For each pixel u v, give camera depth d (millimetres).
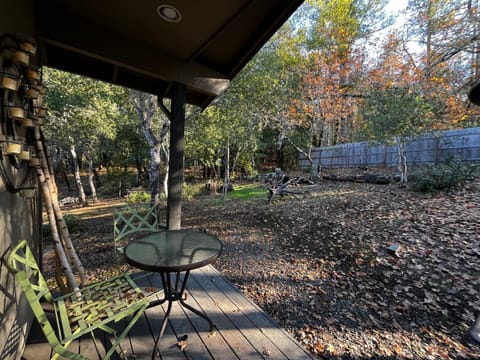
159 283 2346
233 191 9758
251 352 1543
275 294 2676
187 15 2164
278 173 8023
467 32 6301
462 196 4598
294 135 11586
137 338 1626
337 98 9508
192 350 1541
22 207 1642
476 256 2764
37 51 2102
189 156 9500
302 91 9375
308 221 4816
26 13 1748
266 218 5453
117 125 9344
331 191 7082
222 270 3316
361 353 1843
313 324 2182
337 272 3018
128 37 2402
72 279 1804
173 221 2826
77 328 1281
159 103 3383
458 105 6910
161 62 2617
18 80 1355
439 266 2732
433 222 3729
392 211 4469
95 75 2969
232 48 2707
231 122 7520
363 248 3398
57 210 1973
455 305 2211
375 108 6070
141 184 13734
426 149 7199
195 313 1727
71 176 17609
